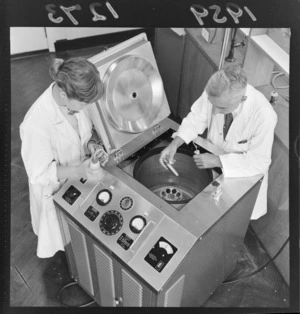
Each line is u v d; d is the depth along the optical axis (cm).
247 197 173
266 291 223
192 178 195
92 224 158
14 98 320
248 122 172
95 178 165
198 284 187
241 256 238
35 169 159
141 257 148
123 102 169
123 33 377
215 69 232
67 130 162
